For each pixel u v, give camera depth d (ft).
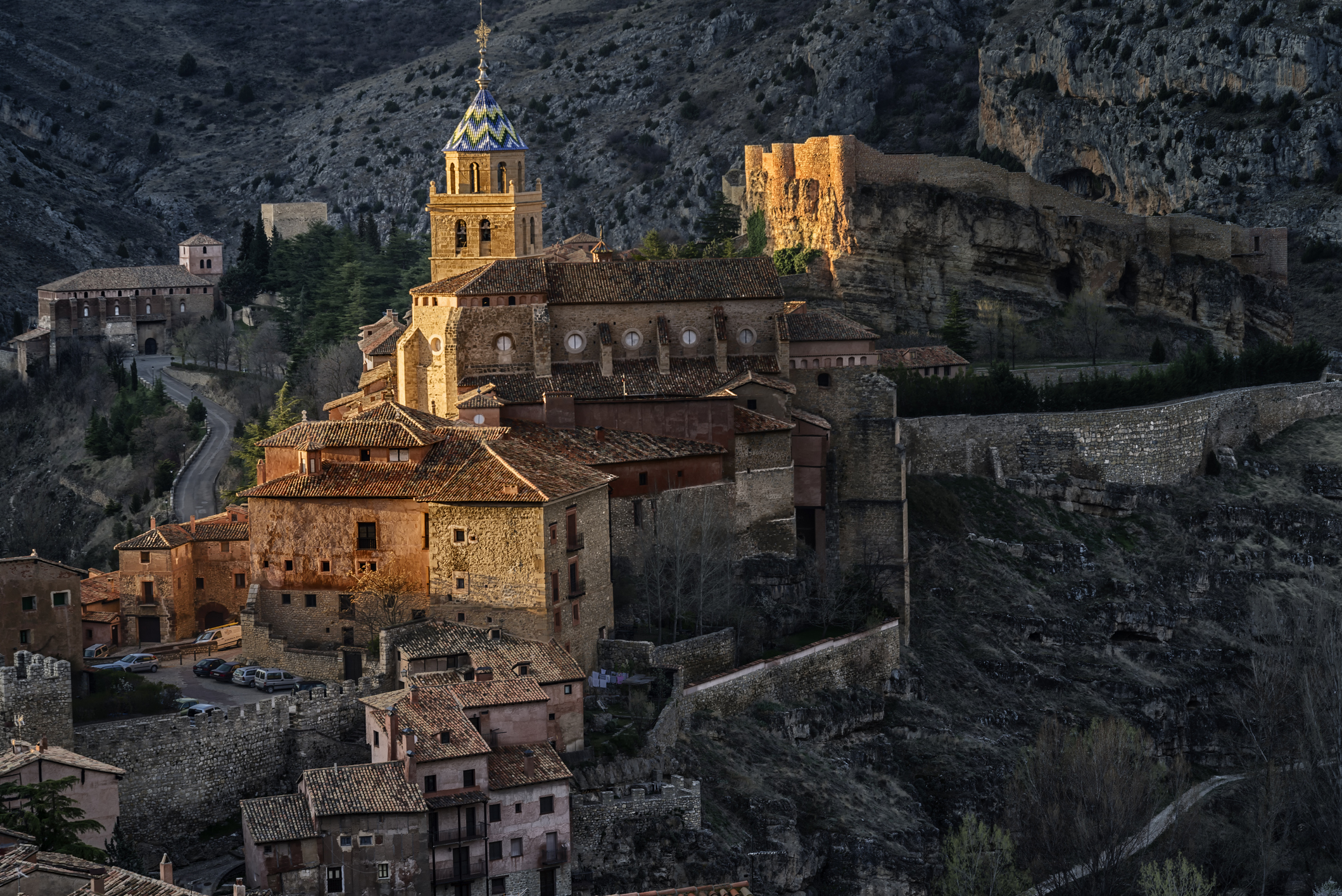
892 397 629.51
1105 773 566.77
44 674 431.02
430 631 498.69
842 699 584.40
